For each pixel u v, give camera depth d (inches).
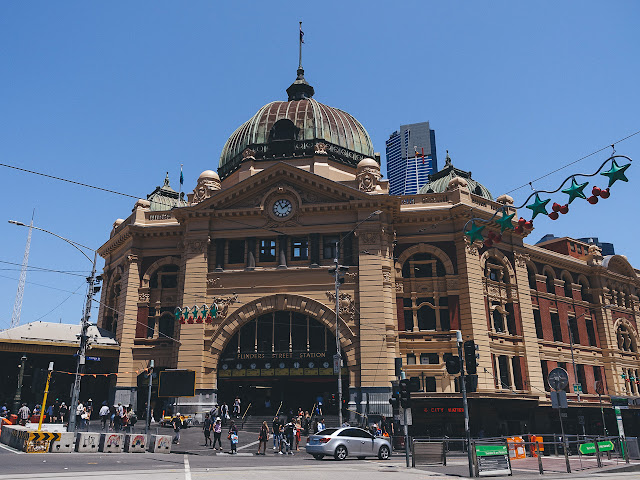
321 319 1819.6
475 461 879.1
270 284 1873.8
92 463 920.9
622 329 2559.1
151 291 2059.5
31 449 1077.8
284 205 1942.7
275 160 2181.3
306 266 1884.8
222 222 1968.5
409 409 1034.1
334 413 1854.1
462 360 968.3
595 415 2220.7
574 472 981.8
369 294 1796.3
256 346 1831.9
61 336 1961.1
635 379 2469.2
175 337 1924.2
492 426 1798.7
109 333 2130.9
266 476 799.1
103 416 1689.2
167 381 1576.0
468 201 2001.7
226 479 749.9
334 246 1915.6
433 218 1966.0
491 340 1895.9
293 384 1958.7
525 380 1942.7
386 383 1702.8
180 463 989.8
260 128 2298.2
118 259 2237.9
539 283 2244.1
